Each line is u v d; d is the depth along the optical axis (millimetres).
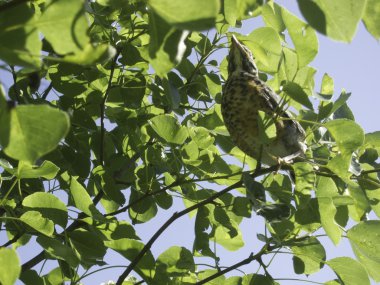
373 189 4902
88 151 5602
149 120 5512
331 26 2264
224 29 5418
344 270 4688
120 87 5680
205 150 5273
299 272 4887
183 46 2367
